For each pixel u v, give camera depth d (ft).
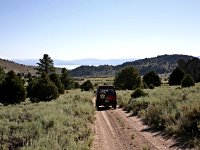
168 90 126.82
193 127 44.70
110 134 52.08
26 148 34.81
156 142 43.86
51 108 75.77
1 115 64.54
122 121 66.39
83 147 38.99
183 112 53.36
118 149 41.14
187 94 81.87
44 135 41.70
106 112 88.74
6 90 119.14
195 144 37.91
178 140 42.98
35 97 124.88
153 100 80.84
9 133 44.78
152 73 235.40
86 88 226.99
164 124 53.93
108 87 102.17
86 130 51.08
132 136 47.98
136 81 209.56
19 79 123.24
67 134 44.11
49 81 127.24
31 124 49.93
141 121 65.62
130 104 91.45
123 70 212.23
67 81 235.61
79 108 78.33
